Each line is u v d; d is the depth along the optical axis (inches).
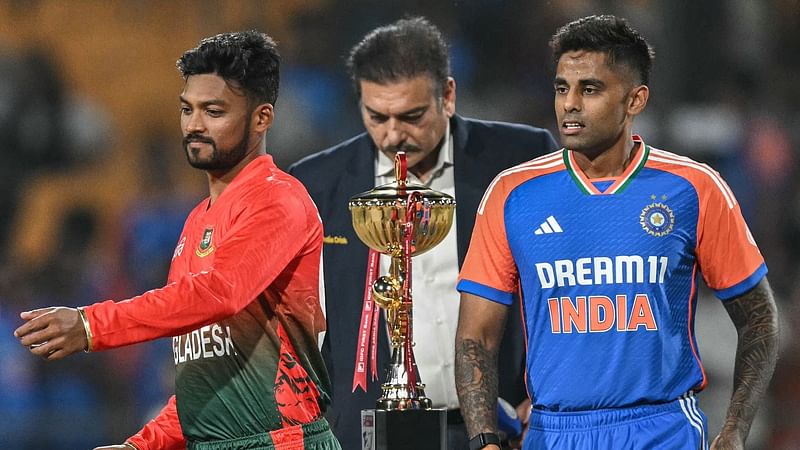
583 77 448.1
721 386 1070.4
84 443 1069.8
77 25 1595.7
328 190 587.8
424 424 448.5
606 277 450.0
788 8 1512.1
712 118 1427.2
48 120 1501.0
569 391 450.3
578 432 449.4
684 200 454.0
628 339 447.2
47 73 1523.1
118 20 1600.6
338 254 576.7
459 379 467.8
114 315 406.6
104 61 1581.0
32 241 1434.5
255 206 437.4
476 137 589.6
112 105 1563.7
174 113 1579.7
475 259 474.3
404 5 1555.1
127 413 1095.6
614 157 459.5
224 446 441.7
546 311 457.1
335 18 1562.5
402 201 458.6
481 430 455.8
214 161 446.3
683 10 1477.6
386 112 547.5
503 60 1518.2
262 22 1581.0
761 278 459.2
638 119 1423.5
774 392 1084.5
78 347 404.5
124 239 1347.2
